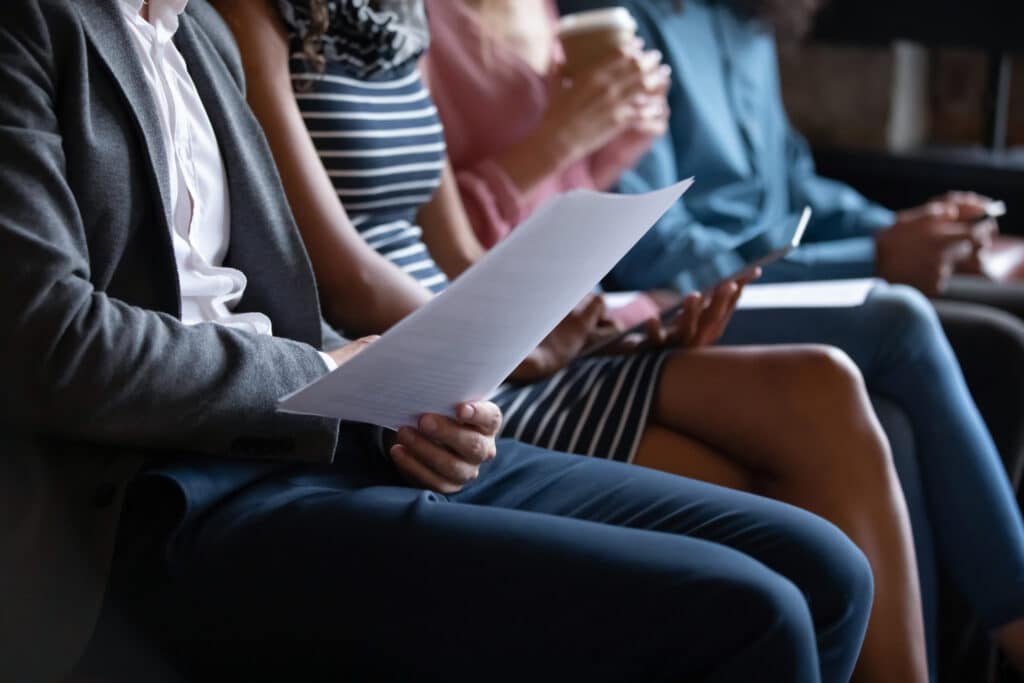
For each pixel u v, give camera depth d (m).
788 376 1.82
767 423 1.82
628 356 1.96
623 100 2.39
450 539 1.28
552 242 1.19
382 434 1.49
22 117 1.26
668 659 1.23
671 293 2.24
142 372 1.26
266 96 1.73
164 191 1.38
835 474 1.78
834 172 3.43
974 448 2.01
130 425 1.28
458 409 1.35
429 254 2.12
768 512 1.45
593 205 1.18
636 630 1.23
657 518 1.48
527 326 1.28
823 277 2.69
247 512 1.35
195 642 1.35
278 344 1.39
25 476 1.28
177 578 1.34
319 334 1.58
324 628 1.30
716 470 1.86
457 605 1.27
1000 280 2.76
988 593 1.97
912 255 2.64
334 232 1.75
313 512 1.33
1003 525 1.98
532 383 1.90
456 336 1.22
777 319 2.18
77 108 1.30
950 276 2.76
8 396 1.24
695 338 1.97
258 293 1.55
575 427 1.81
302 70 1.80
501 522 1.30
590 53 2.38
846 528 1.75
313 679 1.33
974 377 2.30
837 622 1.39
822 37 3.43
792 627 1.20
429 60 2.32
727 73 2.87
